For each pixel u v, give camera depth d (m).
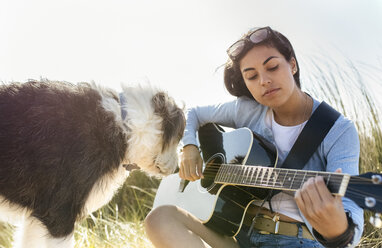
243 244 2.70
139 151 2.92
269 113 2.81
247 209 2.69
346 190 1.93
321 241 2.15
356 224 2.13
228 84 3.01
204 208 2.79
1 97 2.72
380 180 1.80
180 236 2.44
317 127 2.53
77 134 2.66
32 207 2.68
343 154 2.42
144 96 2.92
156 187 5.50
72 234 2.70
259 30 2.59
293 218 2.50
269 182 2.40
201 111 3.21
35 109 2.67
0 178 2.64
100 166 2.72
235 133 2.86
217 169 2.84
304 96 2.71
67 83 2.85
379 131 4.01
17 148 2.63
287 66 2.57
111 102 2.81
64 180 2.63
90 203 2.80
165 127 2.95
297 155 2.55
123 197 5.33
